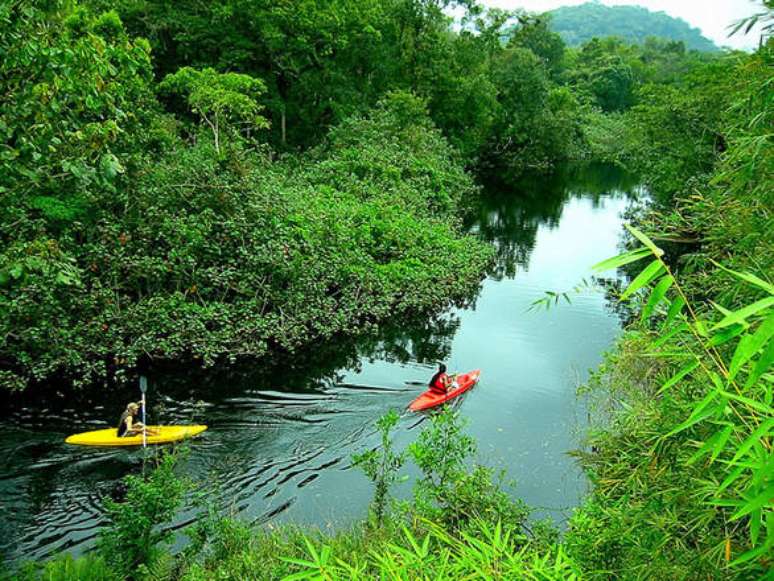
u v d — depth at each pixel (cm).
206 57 2605
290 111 2888
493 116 4353
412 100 3042
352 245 1648
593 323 1614
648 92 2433
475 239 2234
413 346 1464
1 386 1089
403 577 287
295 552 679
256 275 1353
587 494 832
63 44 548
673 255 2128
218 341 1239
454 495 717
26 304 1055
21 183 614
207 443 974
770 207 457
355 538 709
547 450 984
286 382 1224
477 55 3994
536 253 2367
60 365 1134
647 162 2592
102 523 768
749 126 468
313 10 2605
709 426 349
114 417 1035
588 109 6488
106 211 1224
